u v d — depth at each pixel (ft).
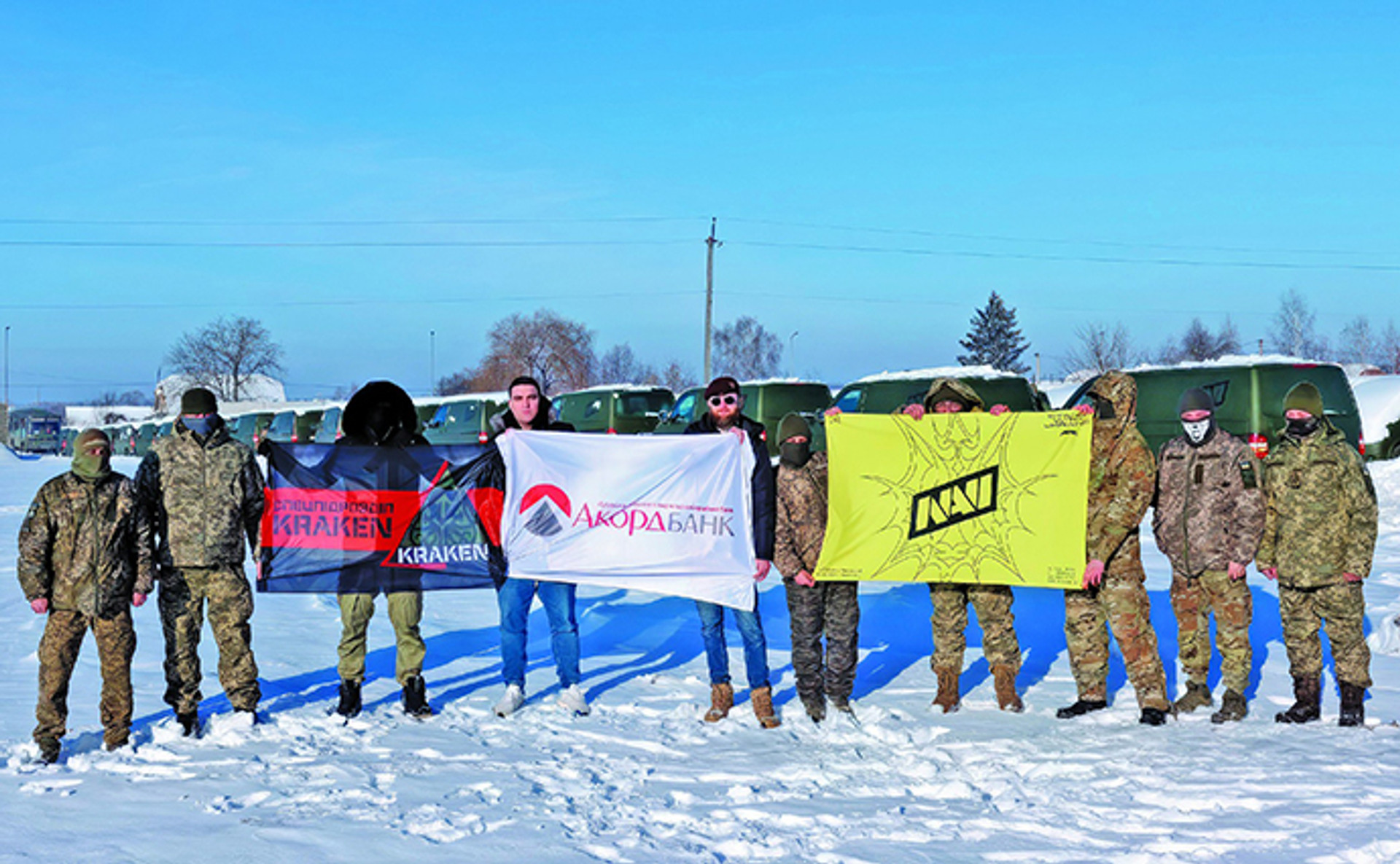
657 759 16.71
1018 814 13.91
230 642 18.21
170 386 330.75
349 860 12.32
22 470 117.50
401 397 20.75
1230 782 15.01
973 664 23.48
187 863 12.20
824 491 19.85
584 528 19.88
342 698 19.07
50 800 14.42
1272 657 23.35
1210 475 18.97
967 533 19.39
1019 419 19.47
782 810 14.14
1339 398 48.44
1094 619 19.31
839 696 19.44
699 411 64.03
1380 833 12.81
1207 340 252.62
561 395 78.33
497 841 12.94
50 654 16.43
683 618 28.55
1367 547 17.79
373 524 19.38
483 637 26.27
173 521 17.75
